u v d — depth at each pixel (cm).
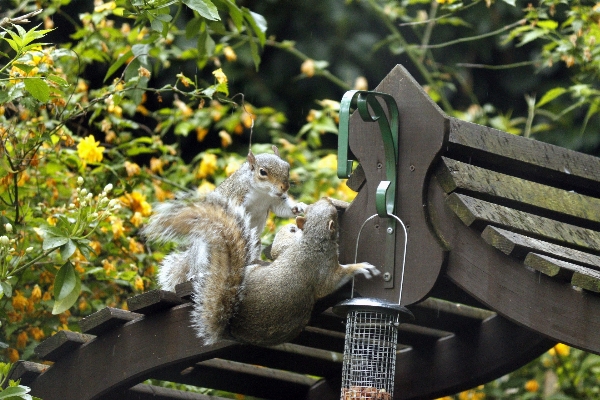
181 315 712
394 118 673
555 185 747
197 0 789
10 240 785
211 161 1041
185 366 773
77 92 1045
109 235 951
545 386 1210
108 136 1016
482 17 1502
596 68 1055
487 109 1336
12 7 1198
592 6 1132
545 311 605
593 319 585
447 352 830
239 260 679
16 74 815
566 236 685
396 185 669
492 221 634
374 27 1534
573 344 591
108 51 1092
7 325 888
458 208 638
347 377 675
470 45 1545
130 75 934
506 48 1512
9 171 814
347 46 1519
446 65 1546
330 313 750
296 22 1513
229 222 691
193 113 1177
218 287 671
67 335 755
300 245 685
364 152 694
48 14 1077
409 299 656
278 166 847
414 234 659
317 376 895
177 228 695
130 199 958
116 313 733
